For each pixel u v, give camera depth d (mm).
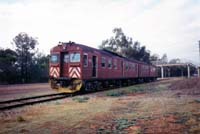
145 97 13906
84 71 17562
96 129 6258
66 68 17984
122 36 74438
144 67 36531
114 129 6211
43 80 50250
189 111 8477
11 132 6184
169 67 81625
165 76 81125
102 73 20797
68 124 6906
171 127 6203
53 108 10203
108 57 22281
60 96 15320
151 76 41375
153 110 8969
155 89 20266
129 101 12023
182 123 6648
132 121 7105
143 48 81188
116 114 8328
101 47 74312
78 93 17891
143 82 37438
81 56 17266
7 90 22125
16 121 7574
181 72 86125
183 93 15648
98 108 9867
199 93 15195
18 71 46719
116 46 74375
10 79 43312
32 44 50156
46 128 6488
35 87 26703
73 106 10672
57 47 18297
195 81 24531
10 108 10414
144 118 7496
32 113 9039
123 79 27188
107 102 11844
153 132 5777
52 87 18219
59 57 18109
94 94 16797
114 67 23844
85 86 17891
